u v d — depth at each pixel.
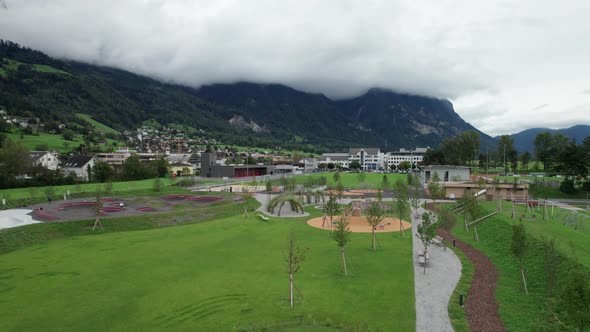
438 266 41.75
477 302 31.47
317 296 32.50
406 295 32.81
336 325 27.09
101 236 57.16
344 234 39.62
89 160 177.25
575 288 22.94
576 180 124.88
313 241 53.72
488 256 46.22
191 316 28.67
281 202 82.12
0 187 106.56
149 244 51.66
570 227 59.72
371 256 45.59
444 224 66.31
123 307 30.36
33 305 30.81
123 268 40.47
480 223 63.50
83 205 82.88
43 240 53.72
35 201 83.56
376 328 26.66
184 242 52.94
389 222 67.56
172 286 34.97
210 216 75.06
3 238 50.38
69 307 30.39
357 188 134.25
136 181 135.50
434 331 26.33
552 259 34.38
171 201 95.06
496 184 94.56
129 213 73.69
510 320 27.98
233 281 36.28
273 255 45.81
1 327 26.95
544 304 30.47
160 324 27.42
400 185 81.19
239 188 127.69
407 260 43.91
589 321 22.05
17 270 39.78
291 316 28.55
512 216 65.06
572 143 121.69
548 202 94.69
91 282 36.12
